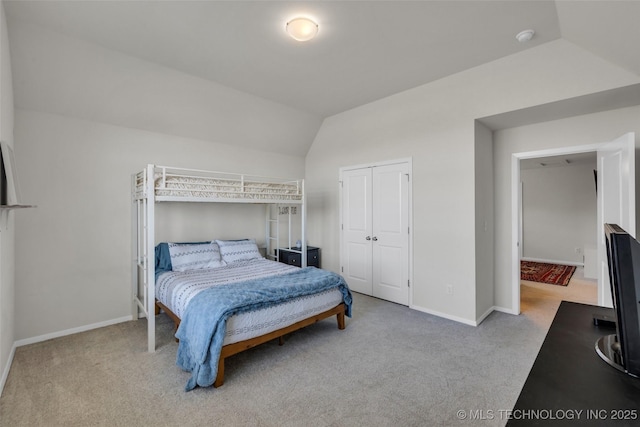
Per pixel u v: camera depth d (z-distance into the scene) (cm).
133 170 360
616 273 90
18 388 221
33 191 298
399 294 408
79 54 277
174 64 313
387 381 230
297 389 221
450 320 351
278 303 265
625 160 254
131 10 227
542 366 95
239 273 343
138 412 196
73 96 305
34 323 298
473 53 297
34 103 294
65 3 219
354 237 466
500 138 378
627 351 88
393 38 268
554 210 702
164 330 325
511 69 303
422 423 185
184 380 232
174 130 389
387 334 314
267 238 494
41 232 303
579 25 227
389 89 385
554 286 502
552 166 684
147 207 282
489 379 231
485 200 362
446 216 355
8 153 205
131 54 292
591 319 131
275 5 223
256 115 430
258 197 372
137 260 354
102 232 338
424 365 252
